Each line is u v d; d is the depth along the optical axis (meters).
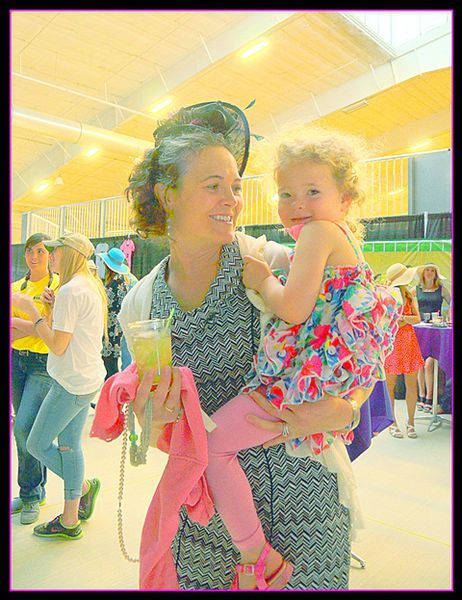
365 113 11.39
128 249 8.33
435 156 7.79
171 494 1.01
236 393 1.15
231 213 1.10
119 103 11.09
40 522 2.83
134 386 0.99
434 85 10.27
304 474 1.11
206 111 1.21
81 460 2.66
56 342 2.41
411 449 4.16
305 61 9.67
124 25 8.33
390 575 2.29
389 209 8.03
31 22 8.07
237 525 1.04
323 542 1.11
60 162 13.28
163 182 1.12
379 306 1.11
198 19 8.38
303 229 1.11
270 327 1.11
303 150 1.14
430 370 5.41
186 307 1.19
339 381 1.06
